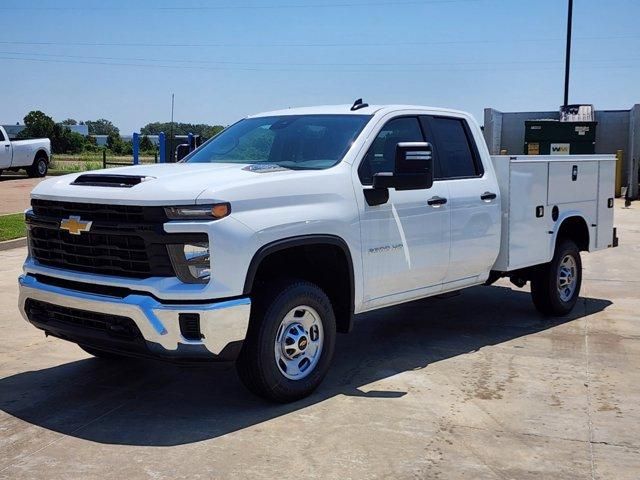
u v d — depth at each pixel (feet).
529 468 13.98
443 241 20.88
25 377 19.40
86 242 16.35
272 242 16.21
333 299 18.75
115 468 13.89
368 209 18.56
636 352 21.85
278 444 14.97
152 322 15.12
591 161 26.99
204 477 13.51
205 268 15.34
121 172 17.78
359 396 17.85
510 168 23.08
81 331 16.48
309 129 20.10
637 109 75.77
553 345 22.65
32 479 13.46
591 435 15.60
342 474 13.65
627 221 56.34
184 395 17.99
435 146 21.42
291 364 17.19
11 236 42.29
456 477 13.57
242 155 20.53
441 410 16.96
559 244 25.94
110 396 17.94
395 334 24.11
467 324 25.44
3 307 26.91
